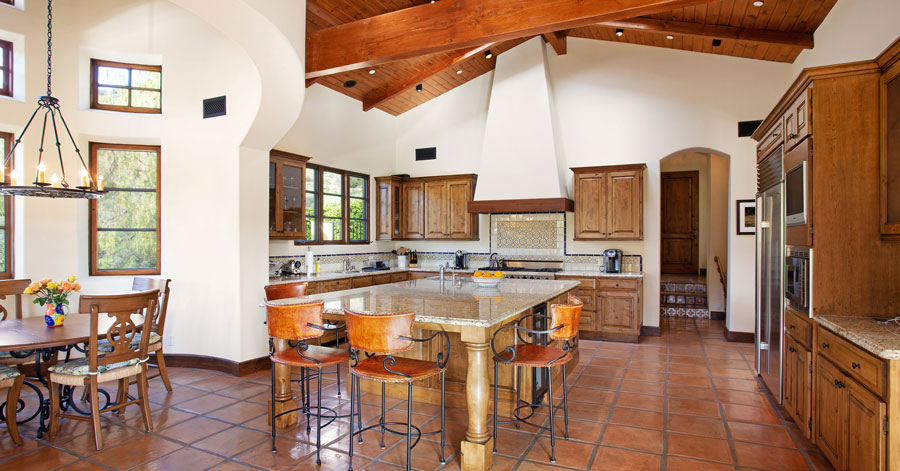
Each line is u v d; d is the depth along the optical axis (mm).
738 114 6066
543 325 4102
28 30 4367
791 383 3293
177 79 4785
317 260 6422
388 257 7957
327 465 2781
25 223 4355
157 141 4941
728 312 6105
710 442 3090
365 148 7355
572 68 6828
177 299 4820
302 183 5734
